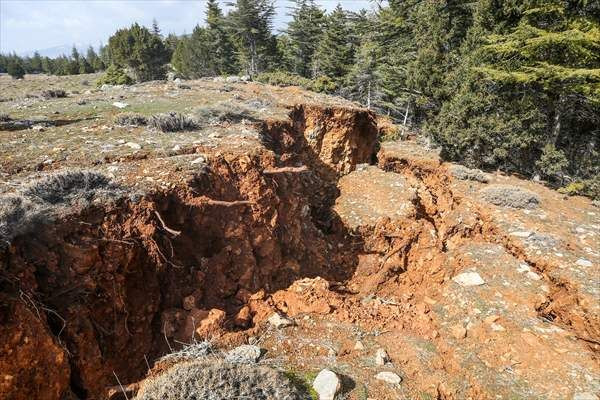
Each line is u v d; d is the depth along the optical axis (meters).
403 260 11.75
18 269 5.41
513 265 10.59
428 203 15.13
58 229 6.12
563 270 10.06
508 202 14.14
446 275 10.97
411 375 7.27
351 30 38.00
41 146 9.56
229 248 8.56
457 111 18.23
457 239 12.98
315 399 6.15
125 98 16.23
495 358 7.66
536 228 12.53
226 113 13.43
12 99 17.19
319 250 11.28
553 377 7.04
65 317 5.62
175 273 7.53
